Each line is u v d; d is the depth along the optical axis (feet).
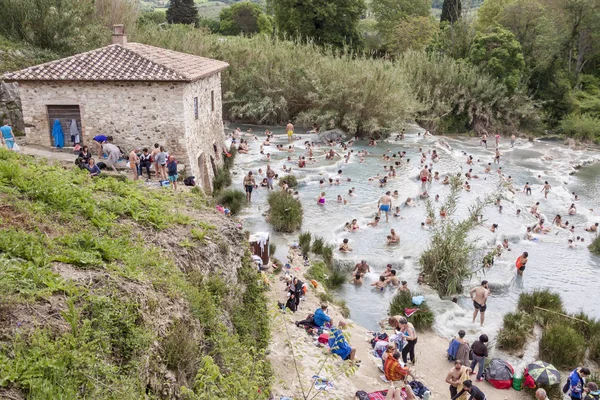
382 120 138.31
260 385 29.43
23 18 99.76
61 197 32.24
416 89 162.71
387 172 103.91
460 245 62.03
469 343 50.52
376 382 41.65
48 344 19.06
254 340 35.32
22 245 24.67
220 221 41.11
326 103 138.72
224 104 147.74
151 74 68.08
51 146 71.82
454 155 126.31
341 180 97.40
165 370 23.75
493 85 163.53
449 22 211.00
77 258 25.25
